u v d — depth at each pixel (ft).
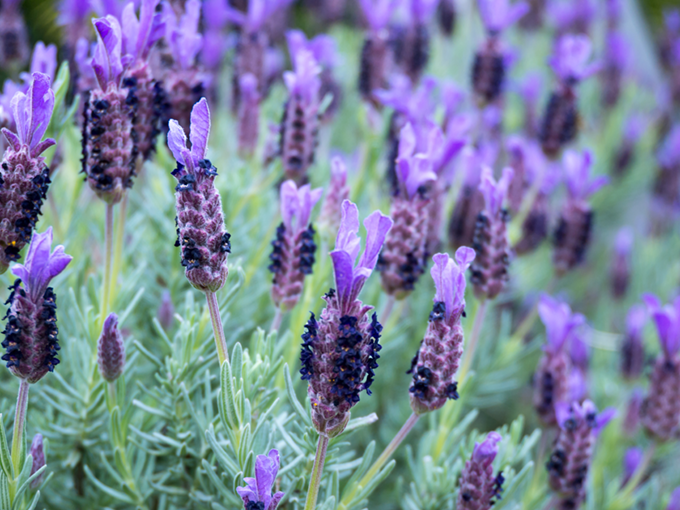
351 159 2.47
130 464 1.56
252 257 1.82
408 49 2.35
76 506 1.62
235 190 1.79
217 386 1.67
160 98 1.52
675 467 2.24
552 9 4.15
